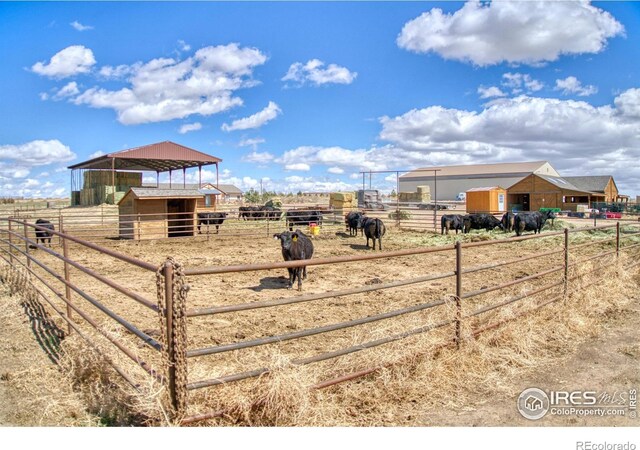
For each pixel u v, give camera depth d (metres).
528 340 5.34
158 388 3.41
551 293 7.37
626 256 9.83
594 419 3.78
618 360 5.04
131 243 18.34
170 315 3.26
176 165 39.44
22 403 4.09
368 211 32.94
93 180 42.78
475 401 4.11
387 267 12.04
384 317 4.44
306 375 3.91
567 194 44.69
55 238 19.84
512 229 20.88
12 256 10.01
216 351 3.44
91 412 3.86
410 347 4.64
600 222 28.17
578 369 4.81
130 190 19.23
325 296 4.02
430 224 25.80
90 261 13.40
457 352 4.86
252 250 16.36
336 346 5.21
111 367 4.48
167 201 21.61
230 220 30.38
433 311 6.27
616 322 6.43
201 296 8.55
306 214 25.11
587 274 7.94
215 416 3.44
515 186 47.88
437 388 4.26
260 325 6.46
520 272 10.72
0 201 65.12
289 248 8.79
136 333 3.71
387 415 3.77
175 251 15.99
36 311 7.18
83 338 4.96
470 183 79.88
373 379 4.29
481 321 5.70
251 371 3.64
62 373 4.69
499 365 4.80
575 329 5.97
